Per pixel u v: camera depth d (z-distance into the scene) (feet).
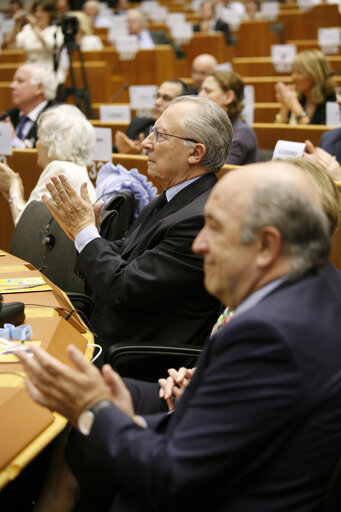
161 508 5.35
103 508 7.49
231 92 19.35
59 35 30.58
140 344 9.30
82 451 7.57
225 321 8.63
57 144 13.88
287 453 5.24
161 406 8.70
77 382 5.73
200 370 5.91
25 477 9.05
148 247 10.07
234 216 5.44
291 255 5.45
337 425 5.29
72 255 12.43
